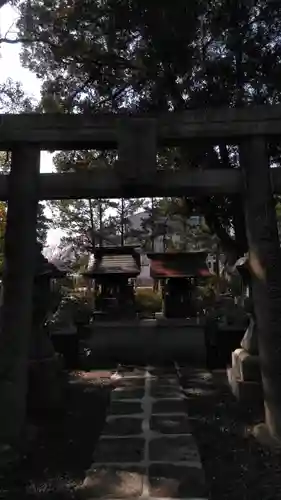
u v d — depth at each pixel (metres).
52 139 6.63
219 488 4.76
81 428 6.76
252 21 11.10
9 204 6.63
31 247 6.58
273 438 5.95
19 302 6.43
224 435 6.32
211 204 13.62
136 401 8.05
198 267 14.67
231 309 13.27
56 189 6.78
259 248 6.48
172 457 5.40
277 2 10.58
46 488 4.83
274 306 6.32
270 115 6.55
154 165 6.51
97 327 13.31
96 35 11.21
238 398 8.07
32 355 7.96
